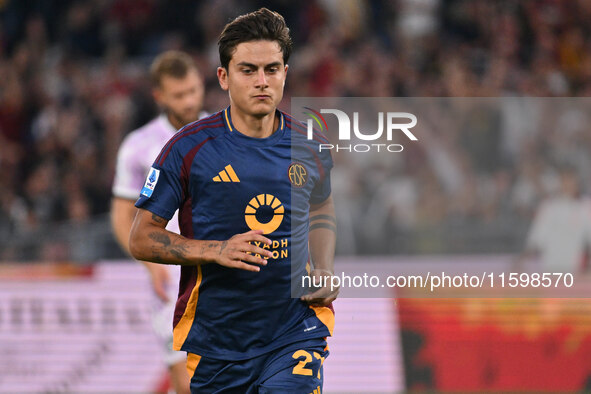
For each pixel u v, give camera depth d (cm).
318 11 3622
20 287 2361
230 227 1062
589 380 2153
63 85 3547
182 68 1588
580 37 3647
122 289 2359
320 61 3394
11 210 3005
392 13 3644
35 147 3366
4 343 2338
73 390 2311
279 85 1037
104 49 3750
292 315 1095
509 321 2183
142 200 1063
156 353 2317
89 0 3797
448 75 3319
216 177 1054
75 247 2400
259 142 1073
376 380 2231
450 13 3662
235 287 1070
